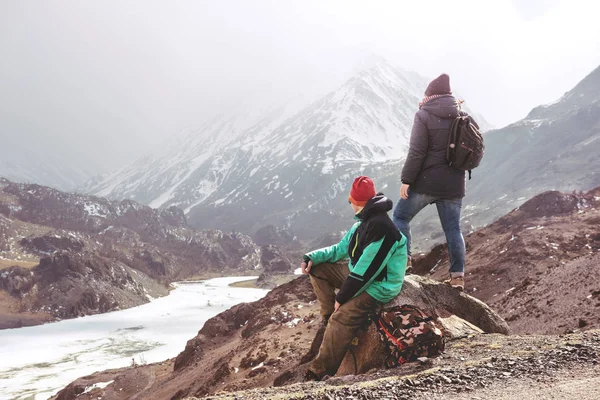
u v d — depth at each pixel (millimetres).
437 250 18312
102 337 102062
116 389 31453
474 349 4719
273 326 18266
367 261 4598
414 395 3369
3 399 59156
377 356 4824
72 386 34594
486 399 3148
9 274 139375
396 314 4695
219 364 18672
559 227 16891
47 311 129750
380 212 4746
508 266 14852
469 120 6199
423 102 6387
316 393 3551
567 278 10500
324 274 5480
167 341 95250
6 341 99688
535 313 9492
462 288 6426
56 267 146625
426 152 6254
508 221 20156
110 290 149375
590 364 3557
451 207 6430
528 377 3494
